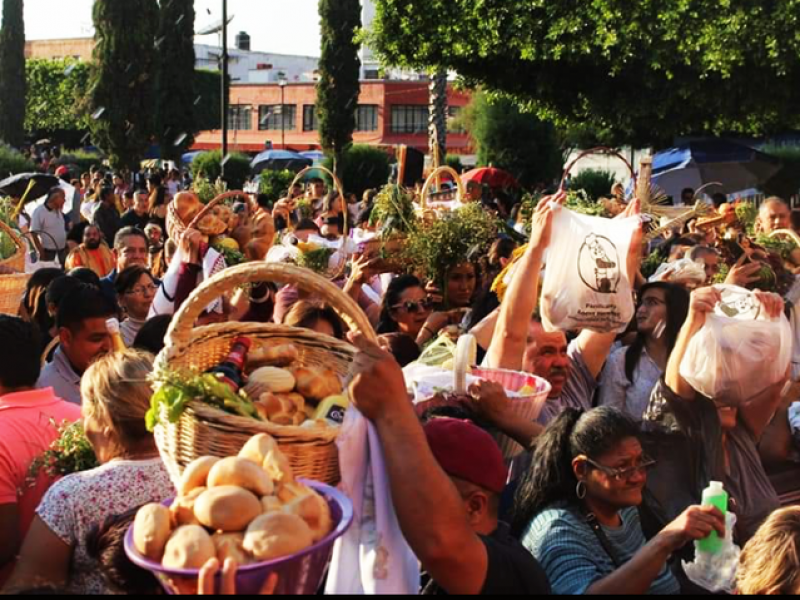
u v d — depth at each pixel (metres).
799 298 6.14
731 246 8.36
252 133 61.94
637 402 4.87
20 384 3.84
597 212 8.16
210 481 2.47
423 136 58.09
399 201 7.24
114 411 3.20
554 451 3.41
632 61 19.70
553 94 22.48
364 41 22.09
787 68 18.20
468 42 20.45
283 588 2.36
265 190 30.38
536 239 4.30
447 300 7.05
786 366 4.41
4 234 8.77
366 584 2.76
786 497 5.21
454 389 3.81
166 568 2.30
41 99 60.12
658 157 27.47
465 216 7.20
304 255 7.69
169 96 35.81
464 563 2.52
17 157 34.59
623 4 18.75
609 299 4.32
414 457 2.51
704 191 26.97
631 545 3.44
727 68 18.27
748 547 3.46
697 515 3.07
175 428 2.88
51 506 3.11
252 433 2.78
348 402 3.16
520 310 4.26
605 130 27.11
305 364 3.51
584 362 4.86
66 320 4.68
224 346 3.43
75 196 18.64
